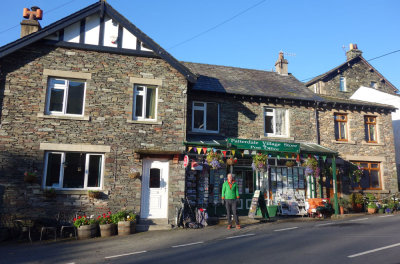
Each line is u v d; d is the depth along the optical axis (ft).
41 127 39.06
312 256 22.62
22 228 34.83
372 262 20.63
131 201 40.24
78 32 41.86
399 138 78.89
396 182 60.44
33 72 39.88
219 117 52.37
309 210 50.75
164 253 25.48
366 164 59.88
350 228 35.53
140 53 43.50
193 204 44.78
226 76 61.11
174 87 44.39
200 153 46.83
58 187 38.83
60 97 40.81
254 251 24.81
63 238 35.68
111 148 40.73
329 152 50.31
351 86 89.40
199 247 27.30
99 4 42.42
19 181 37.42
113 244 30.91
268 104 55.21
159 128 42.88
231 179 38.68
